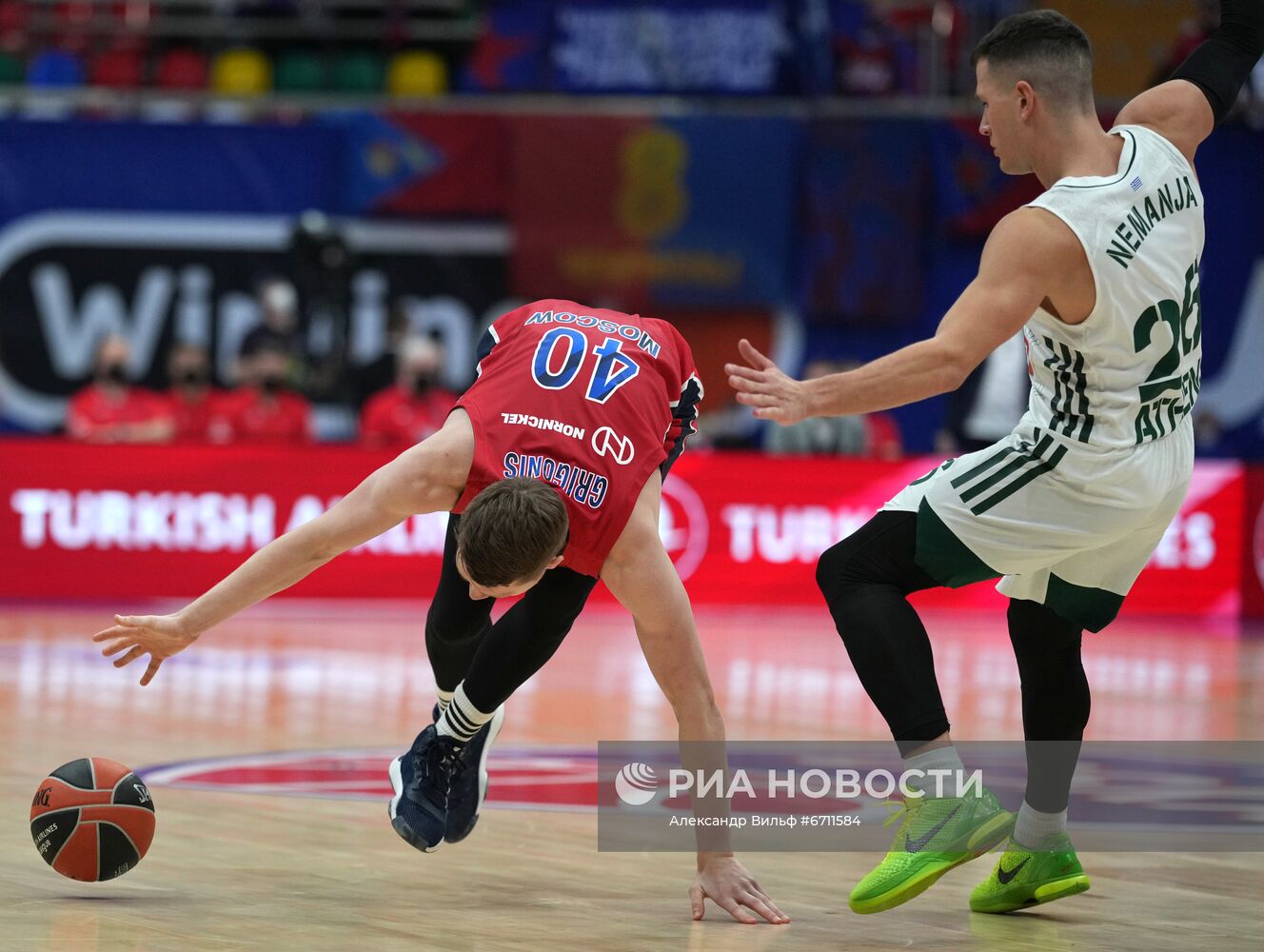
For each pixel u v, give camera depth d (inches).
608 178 1620.3
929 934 374.3
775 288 1624.0
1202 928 383.9
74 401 1443.2
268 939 347.9
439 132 1619.1
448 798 432.5
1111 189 372.2
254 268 1621.6
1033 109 384.5
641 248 1625.2
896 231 1609.3
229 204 1616.6
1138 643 1204.5
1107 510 379.2
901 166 1604.3
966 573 392.8
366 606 1317.7
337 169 1624.0
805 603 1362.0
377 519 380.8
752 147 1611.7
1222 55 409.4
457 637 430.3
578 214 1625.2
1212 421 1626.5
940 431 1594.5
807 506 1363.2
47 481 1293.1
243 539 1306.6
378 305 1630.2
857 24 1675.7
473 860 448.5
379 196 1621.6
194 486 1304.1
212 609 375.9
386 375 1627.7
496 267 1638.8
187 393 1464.1
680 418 428.8
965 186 1601.9
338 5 1713.8
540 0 1699.1
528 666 410.9
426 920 373.4
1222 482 1405.0
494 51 1694.1
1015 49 384.8
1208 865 462.9
